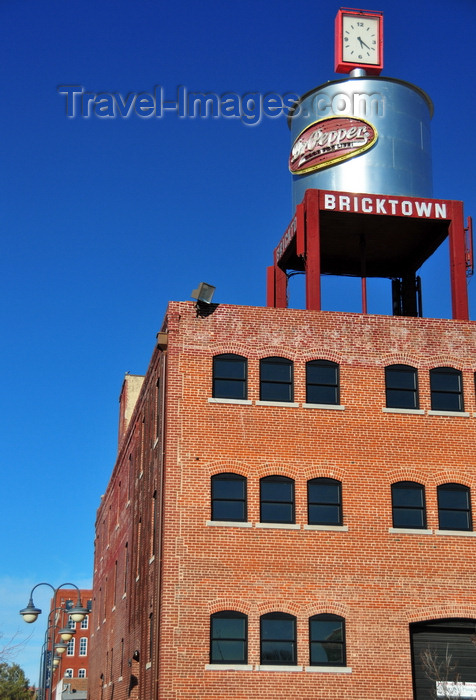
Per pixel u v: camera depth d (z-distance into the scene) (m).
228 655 28.62
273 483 30.67
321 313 32.84
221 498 30.20
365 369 32.41
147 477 36.59
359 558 30.25
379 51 38.88
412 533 30.77
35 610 33.09
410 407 32.31
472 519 31.41
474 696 29.67
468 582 30.55
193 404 30.97
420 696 29.72
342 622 29.53
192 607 28.84
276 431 31.16
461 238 35.66
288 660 28.86
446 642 30.38
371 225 36.62
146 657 33.00
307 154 37.34
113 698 46.50
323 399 31.94
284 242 38.38
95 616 63.47
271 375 31.86
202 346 31.67
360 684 28.94
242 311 32.31
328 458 31.19
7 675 78.06
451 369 33.00
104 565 57.88
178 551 29.33
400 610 29.91
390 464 31.48
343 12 39.06
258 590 29.34
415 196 36.78
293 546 29.98
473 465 31.98
